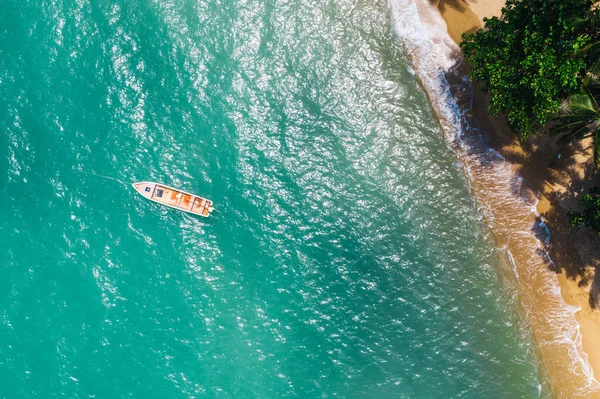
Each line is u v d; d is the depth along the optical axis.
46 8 45.28
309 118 44.66
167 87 45.00
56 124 44.47
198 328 42.50
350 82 44.62
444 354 41.28
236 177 44.34
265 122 44.69
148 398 41.25
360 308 42.47
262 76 45.03
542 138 40.66
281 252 43.50
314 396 41.34
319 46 44.97
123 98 44.84
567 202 40.62
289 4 45.19
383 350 41.69
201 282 43.16
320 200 43.88
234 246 43.66
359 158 44.06
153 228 43.75
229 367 41.97
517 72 33.12
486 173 42.41
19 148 44.19
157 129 44.56
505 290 41.72
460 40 42.53
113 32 45.28
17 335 41.62
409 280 42.56
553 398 40.38
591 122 33.22
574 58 31.25
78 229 43.38
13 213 43.44
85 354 41.62
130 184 43.94
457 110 42.81
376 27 44.44
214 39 45.28
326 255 43.38
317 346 42.09
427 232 42.97
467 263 42.34
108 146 44.38
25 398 40.78
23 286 42.44
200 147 44.50
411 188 43.44
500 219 42.19
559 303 41.03
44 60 45.03
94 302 42.50
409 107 43.84
